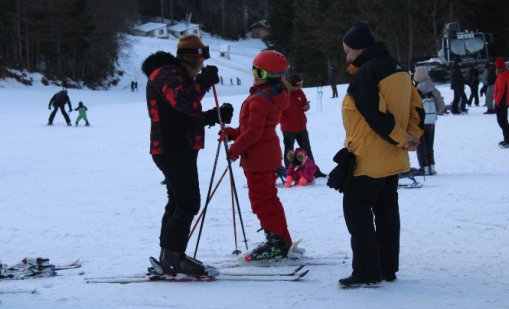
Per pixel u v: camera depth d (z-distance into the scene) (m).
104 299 4.15
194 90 4.32
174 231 4.65
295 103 9.85
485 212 6.90
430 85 9.85
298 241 5.23
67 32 63.72
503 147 12.41
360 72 4.05
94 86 66.81
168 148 4.50
